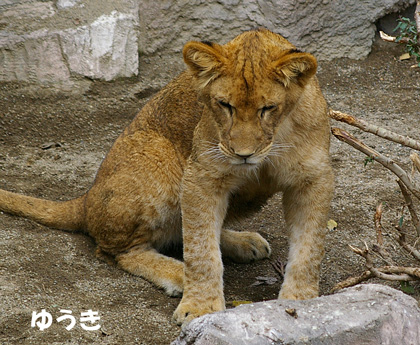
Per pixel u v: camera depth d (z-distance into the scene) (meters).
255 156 4.73
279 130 4.95
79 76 9.42
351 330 4.10
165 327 4.96
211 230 5.13
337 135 4.89
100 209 5.92
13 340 4.64
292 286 5.08
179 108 5.87
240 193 5.53
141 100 9.48
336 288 5.20
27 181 7.39
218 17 10.33
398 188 7.49
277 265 5.95
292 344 4.01
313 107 5.04
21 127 8.57
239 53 4.75
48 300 5.14
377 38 10.84
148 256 5.83
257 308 4.25
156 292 5.53
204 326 4.12
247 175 5.18
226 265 6.16
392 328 4.17
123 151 6.00
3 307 4.95
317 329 4.09
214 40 10.39
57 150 8.22
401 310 4.27
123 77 9.66
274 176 5.21
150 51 10.27
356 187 7.52
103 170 6.08
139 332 4.87
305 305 4.30
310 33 10.39
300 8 10.25
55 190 7.29
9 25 9.36
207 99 4.93
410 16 10.73
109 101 9.30
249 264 6.20
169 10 10.24
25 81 9.27
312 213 5.14
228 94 4.68
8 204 6.29
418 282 5.48
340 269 5.98
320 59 10.54
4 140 8.30
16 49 9.32
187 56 4.88
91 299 5.28
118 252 5.92
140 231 5.87
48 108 8.99
